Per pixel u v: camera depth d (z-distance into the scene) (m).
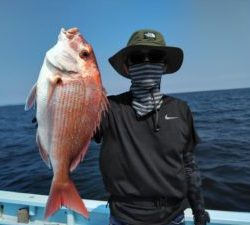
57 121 0.82
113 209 0.98
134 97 0.97
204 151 4.83
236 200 2.65
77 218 1.46
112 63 1.01
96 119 0.84
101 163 0.98
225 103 17.81
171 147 0.95
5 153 6.20
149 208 0.95
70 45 0.82
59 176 0.84
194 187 1.04
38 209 1.53
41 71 0.81
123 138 0.95
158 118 0.96
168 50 0.98
